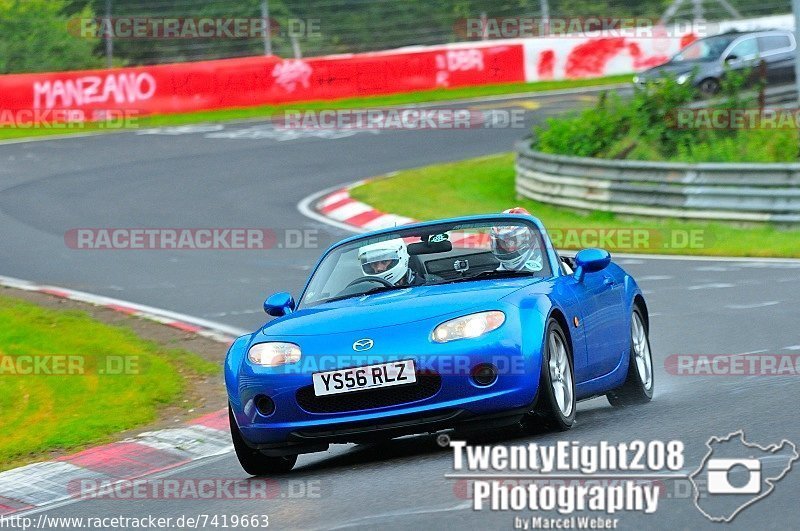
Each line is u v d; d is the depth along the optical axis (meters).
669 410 23.42
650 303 40.50
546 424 21.42
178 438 26.95
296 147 92.31
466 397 20.28
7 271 54.16
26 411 31.23
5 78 105.00
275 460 22.38
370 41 125.69
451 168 80.81
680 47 115.81
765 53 91.12
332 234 60.97
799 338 31.31
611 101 76.69
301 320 22.28
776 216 55.44
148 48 118.62
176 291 48.06
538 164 68.25
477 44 114.06
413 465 20.28
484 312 20.81
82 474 24.45
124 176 81.88
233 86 108.75
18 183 80.38
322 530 16.39
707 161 66.44
